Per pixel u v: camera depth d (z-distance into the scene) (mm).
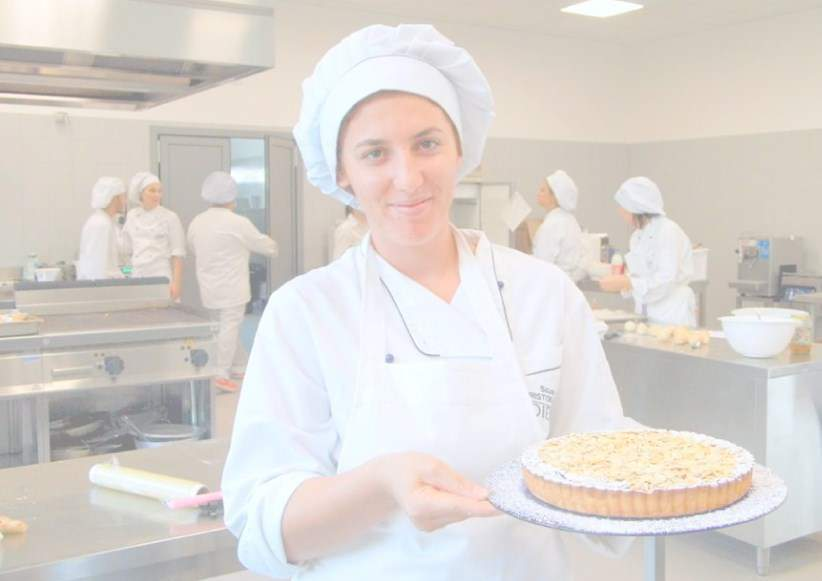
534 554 977
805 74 7105
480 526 944
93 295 4195
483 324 997
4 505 1560
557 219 6410
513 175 8141
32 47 1991
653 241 4766
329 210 7324
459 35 7699
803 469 3221
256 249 6457
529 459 890
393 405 952
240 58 2254
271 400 949
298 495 870
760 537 3154
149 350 3277
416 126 901
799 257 7004
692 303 4777
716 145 7918
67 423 3150
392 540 945
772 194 7438
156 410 3381
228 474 963
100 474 1652
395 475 794
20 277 6168
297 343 972
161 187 6484
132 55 2109
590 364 1082
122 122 6410
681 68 8227
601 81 8617
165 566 1418
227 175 6344
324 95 975
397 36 920
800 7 6945
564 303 1061
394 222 925
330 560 977
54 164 6230
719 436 3283
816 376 3217
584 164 8578
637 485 794
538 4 6879
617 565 3299
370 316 980
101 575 1348
